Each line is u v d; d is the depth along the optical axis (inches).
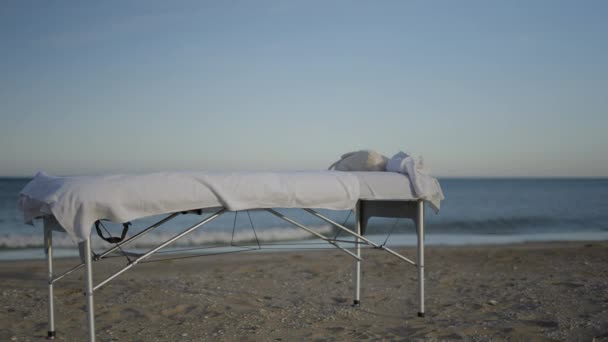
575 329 154.1
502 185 3004.4
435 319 175.3
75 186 118.0
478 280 248.1
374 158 183.3
